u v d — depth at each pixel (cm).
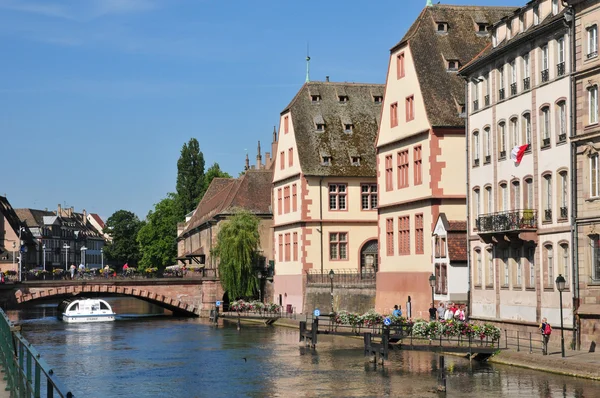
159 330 6812
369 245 7688
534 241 4369
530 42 4434
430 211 5559
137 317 8806
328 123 7925
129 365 4497
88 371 4278
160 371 4234
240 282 8381
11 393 1970
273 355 4766
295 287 7706
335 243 7631
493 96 4844
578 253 3991
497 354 4053
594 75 3897
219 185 12069
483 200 4972
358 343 5297
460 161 5591
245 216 8512
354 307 6894
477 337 4216
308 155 7694
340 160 7725
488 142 4934
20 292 8150
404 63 6012
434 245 5484
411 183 5866
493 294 4834
